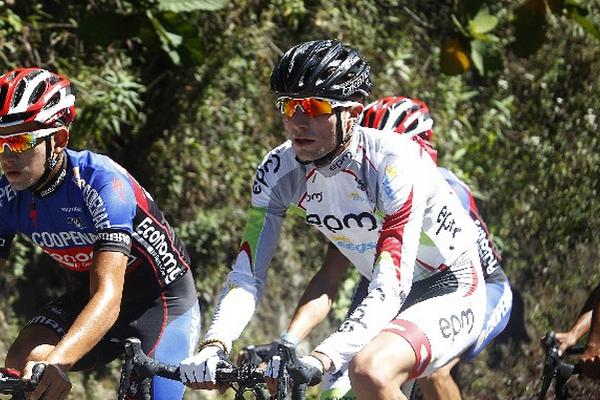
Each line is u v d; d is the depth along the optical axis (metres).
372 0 16.45
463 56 15.40
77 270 7.75
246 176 13.94
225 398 13.17
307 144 6.40
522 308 13.68
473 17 15.38
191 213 13.41
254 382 6.00
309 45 6.38
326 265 8.20
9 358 7.35
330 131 6.39
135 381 7.17
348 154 6.62
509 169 17.34
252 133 14.20
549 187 17.61
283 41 15.02
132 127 13.33
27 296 12.38
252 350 7.85
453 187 8.84
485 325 8.66
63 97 6.77
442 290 7.23
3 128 6.52
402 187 6.51
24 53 12.42
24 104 6.51
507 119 17.64
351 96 6.41
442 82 16.75
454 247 7.30
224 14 14.21
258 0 14.80
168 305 8.00
